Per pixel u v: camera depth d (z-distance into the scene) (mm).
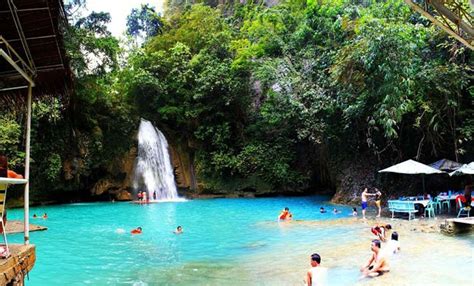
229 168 30625
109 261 10734
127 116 31109
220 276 9125
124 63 33031
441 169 18625
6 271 4672
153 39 37125
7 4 5465
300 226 15789
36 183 26219
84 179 28906
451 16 8625
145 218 19438
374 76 20094
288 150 30078
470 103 20125
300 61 28172
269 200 27234
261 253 11383
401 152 22031
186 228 16234
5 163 5664
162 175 31516
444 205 20250
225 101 31078
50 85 7375
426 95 19906
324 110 24344
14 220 17688
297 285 8281
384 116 19438
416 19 22438
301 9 32406
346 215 18484
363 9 24125
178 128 33219
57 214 21359
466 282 7910
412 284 7887
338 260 10117
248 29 34500
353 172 24047
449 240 12078
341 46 24844
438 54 20750
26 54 6430
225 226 16484
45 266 10195
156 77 32281
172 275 9273
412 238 12508
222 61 32812
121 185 30062
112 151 30016
